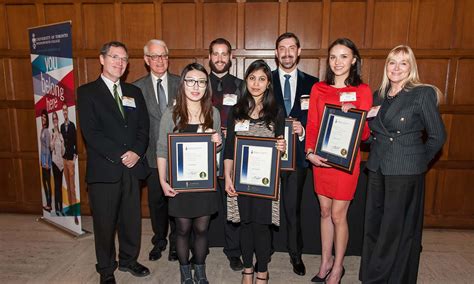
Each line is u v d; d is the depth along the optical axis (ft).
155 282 8.43
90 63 12.20
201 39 11.86
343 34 11.55
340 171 7.50
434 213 12.28
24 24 12.16
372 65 11.64
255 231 7.45
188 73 7.08
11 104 12.65
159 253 9.61
